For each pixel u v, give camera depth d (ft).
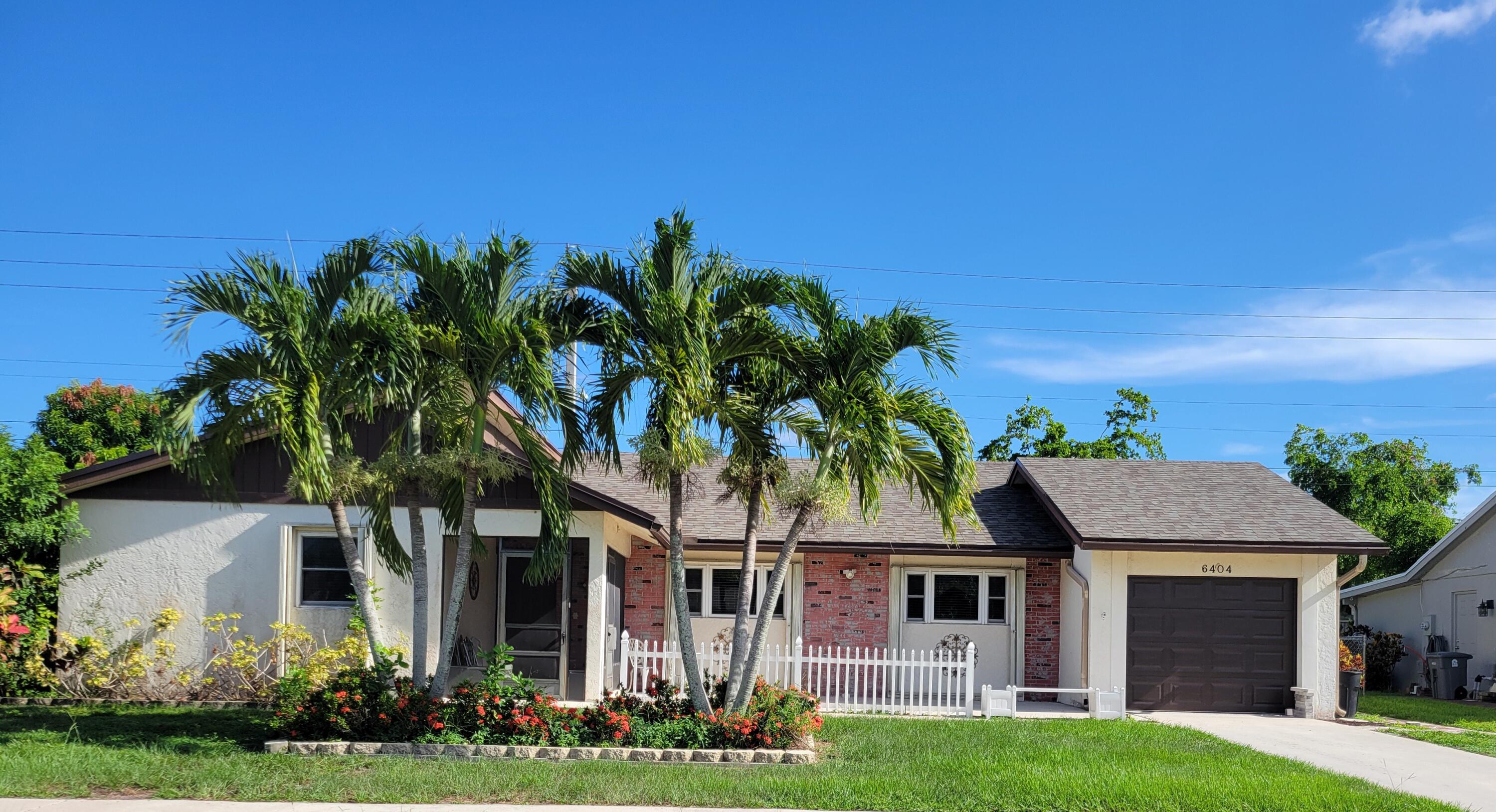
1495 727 56.75
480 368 42.06
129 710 49.19
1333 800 33.71
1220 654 60.70
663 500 68.54
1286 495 67.21
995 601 67.87
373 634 42.70
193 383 40.11
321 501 42.65
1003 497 73.20
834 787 34.47
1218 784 35.58
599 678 53.88
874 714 54.95
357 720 40.60
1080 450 120.26
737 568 67.82
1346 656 60.64
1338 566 71.56
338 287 40.98
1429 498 130.82
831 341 42.22
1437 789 37.76
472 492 42.86
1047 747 43.11
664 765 38.63
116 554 54.08
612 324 40.68
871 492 43.34
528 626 69.36
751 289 41.88
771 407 44.24
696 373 39.65
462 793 33.14
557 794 33.24
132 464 53.67
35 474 51.16
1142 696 60.34
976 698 65.21
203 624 53.52
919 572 67.72
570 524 54.39
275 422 39.09
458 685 42.06
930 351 42.86
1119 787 34.73
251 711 49.62
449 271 41.09
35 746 38.14
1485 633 79.41
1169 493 67.05
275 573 54.13
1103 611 60.44
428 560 54.60
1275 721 56.49
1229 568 60.75
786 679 57.31
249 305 39.75
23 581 52.54
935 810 32.27
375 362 40.11
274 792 32.68
